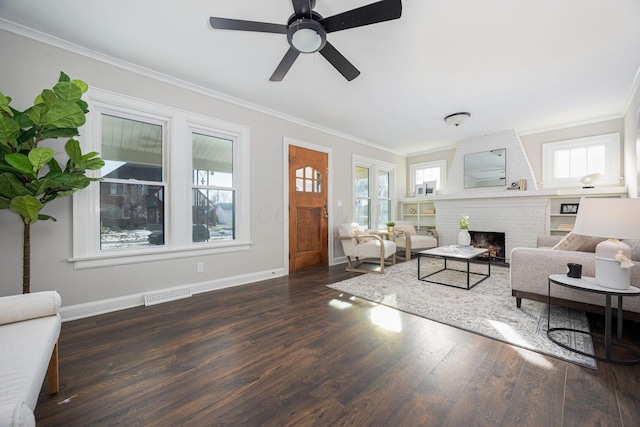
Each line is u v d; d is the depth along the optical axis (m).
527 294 2.38
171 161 2.93
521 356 1.71
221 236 3.43
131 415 1.24
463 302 2.72
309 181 4.42
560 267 2.16
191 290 3.04
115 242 2.65
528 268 2.35
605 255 1.73
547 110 3.84
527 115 4.05
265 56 2.51
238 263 3.48
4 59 2.06
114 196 2.64
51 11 1.93
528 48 2.37
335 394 1.37
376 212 5.73
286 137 4.06
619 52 2.43
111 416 1.23
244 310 2.55
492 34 2.18
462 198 5.22
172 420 1.21
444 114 4.00
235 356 1.74
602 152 4.15
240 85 3.09
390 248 4.23
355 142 5.27
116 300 2.57
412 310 2.51
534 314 2.37
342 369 1.59
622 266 1.64
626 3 1.84
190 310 2.56
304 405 1.30
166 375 1.54
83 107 1.97
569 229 4.23
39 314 1.33
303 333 2.07
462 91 3.23
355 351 1.79
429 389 1.40
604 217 1.64
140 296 2.70
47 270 2.24
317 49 1.89
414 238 5.17
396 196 6.30
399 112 3.93
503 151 4.88
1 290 2.06
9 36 2.08
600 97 3.39
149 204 2.86
